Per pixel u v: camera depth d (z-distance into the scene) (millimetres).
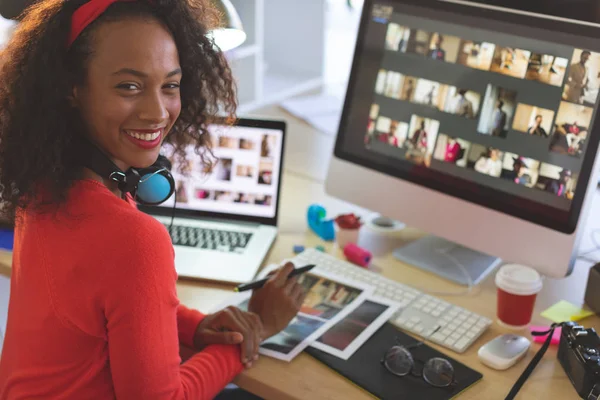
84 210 865
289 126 2191
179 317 1147
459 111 1336
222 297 1272
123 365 855
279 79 2971
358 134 1486
